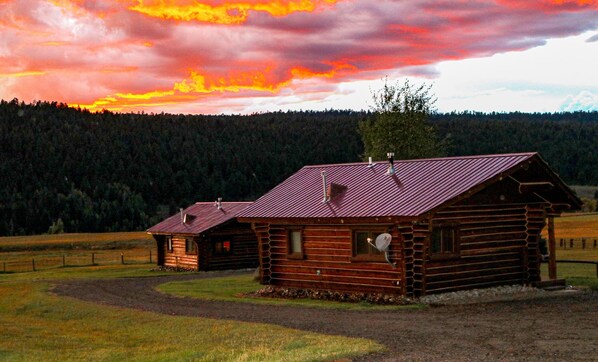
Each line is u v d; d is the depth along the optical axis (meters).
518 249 28.00
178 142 189.50
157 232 53.44
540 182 26.92
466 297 24.77
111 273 48.41
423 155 58.19
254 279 35.91
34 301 30.55
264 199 31.66
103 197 153.38
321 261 27.66
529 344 15.61
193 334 19.94
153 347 18.88
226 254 50.03
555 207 28.38
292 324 20.22
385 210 24.97
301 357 14.51
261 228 30.00
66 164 164.50
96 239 94.50
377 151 58.41
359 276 26.19
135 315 24.48
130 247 84.12
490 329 17.89
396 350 15.25
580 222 91.88
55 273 50.03
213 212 52.62
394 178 28.27
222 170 177.25
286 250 29.09
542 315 20.31
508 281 27.52
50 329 23.33
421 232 24.12
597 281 29.38
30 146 169.62
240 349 16.70
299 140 193.50
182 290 32.44
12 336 22.00
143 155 176.88
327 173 32.34
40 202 142.62
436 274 25.09
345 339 16.91
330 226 27.27
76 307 27.75
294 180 33.16
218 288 32.72
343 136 193.00
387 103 58.56
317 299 26.86
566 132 182.25
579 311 21.00
